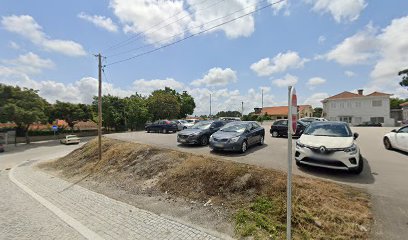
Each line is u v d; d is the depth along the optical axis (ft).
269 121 150.30
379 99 138.00
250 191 18.38
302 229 13.33
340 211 14.35
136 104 145.89
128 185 25.93
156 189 23.29
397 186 17.71
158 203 19.88
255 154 30.22
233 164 22.99
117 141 47.52
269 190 17.63
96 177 31.55
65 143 108.68
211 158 26.30
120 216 17.39
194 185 21.71
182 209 18.16
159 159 30.42
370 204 14.90
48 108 131.44
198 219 16.15
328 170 22.04
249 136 33.55
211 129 40.65
